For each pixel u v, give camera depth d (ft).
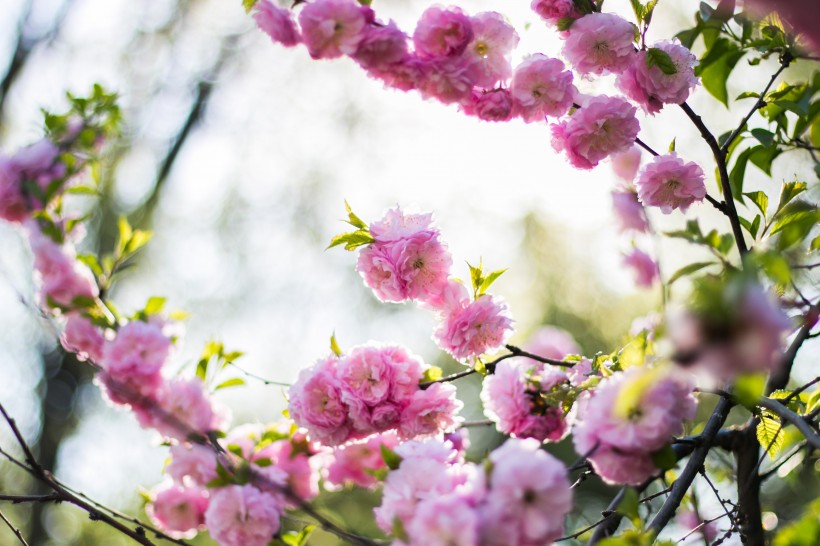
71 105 4.19
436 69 3.20
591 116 3.27
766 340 2.61
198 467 3.29
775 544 2.90
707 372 2.64
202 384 3.40
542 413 3.24
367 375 3.28
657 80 3.26
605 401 2.89
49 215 3.90
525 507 2.82
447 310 3.32
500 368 3.26
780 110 3.48
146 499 3.43
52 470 8.84
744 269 2.66
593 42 3.25
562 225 10.01
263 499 3.19
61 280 3.75
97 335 3.62
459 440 3.39
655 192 3.32
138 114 9.14
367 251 3.32
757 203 3.32
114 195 9.07
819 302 3.11
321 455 3.45
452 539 2.80
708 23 3.51
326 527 3.03
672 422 2.87
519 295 10.34
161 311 3.61
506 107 3.26
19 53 8.75
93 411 9.12
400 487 2.96
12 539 8.77
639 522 2.91
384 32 3.17
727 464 3.81
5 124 8.59
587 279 9.87
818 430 3.22
